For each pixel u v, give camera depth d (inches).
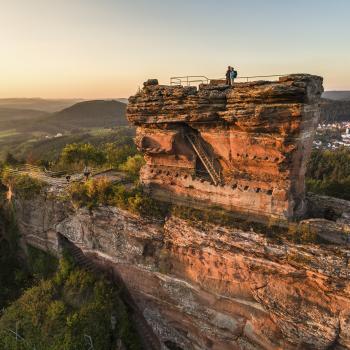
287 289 880.9
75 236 1294.3
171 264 1088.2
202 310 1037.8
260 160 973.8
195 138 1106.7
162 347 1175.6
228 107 973.2
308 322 853.8
